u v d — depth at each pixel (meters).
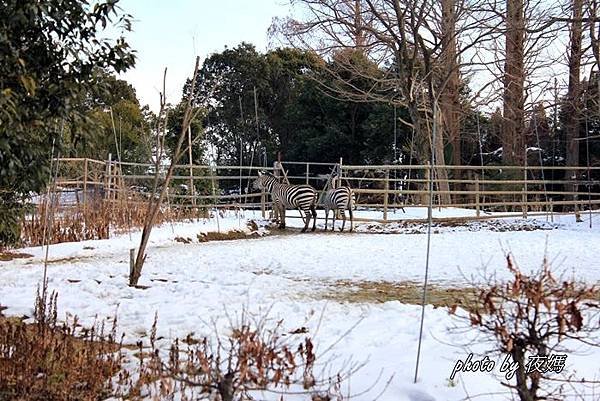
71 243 11.34
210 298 6.88
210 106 29.05
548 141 23.05
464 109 20.58
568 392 3.87
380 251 11.95
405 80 17.97
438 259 10.79
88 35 5.04
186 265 9.54
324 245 12.96
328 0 17.88
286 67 30.25
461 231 15.84
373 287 8.08
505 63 19.52
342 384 4.15
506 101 20.30
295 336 5.43
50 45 4.95
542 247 12.29
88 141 5.48
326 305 6.68
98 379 4.11
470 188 23.14
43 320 4.84
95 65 5.09
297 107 26.78
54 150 5.36
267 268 9.63
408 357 4.69
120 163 15.59
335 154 25.95
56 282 7.66
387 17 17.75
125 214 13.85
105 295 7.07
